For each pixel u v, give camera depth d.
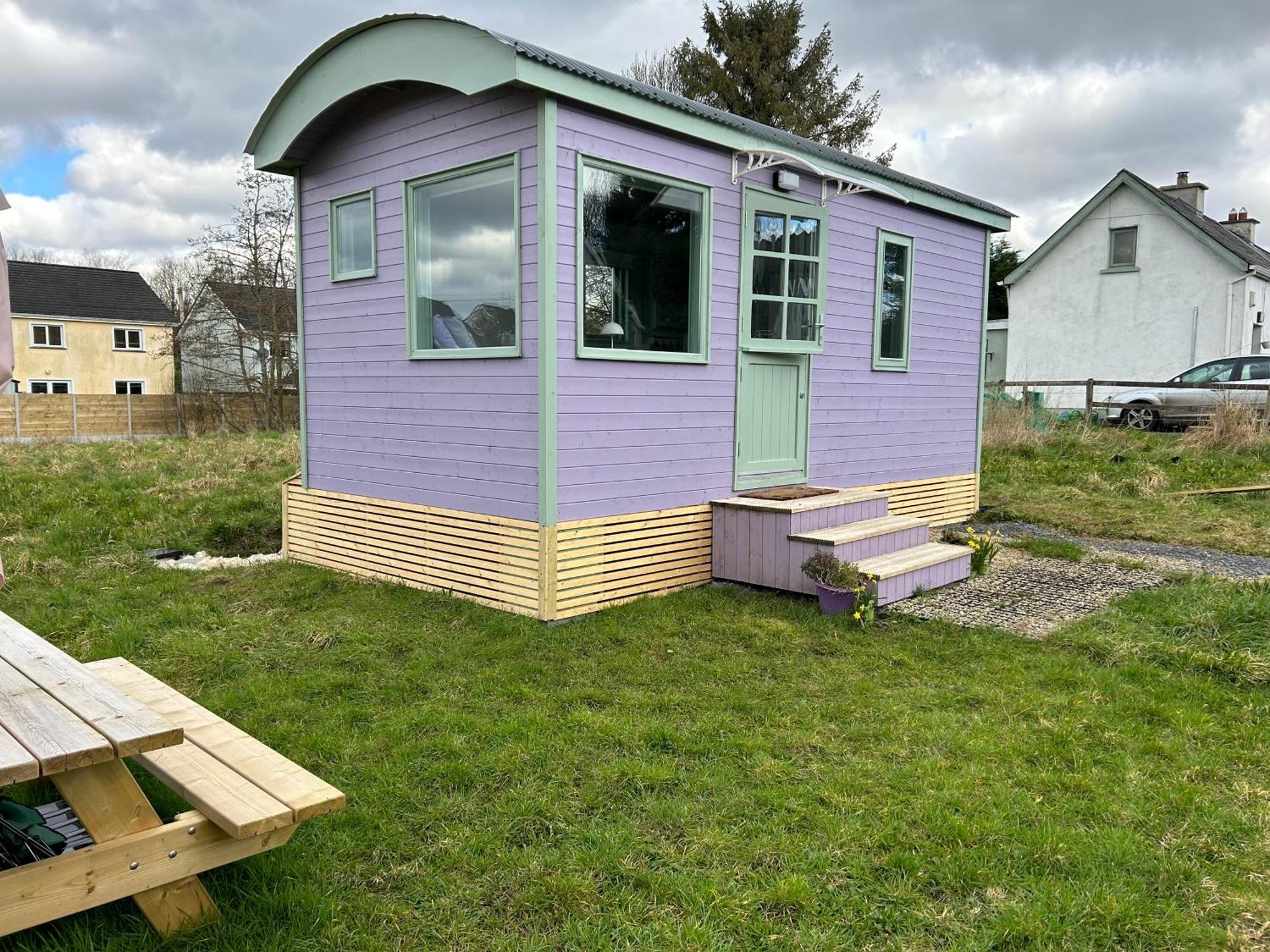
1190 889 2.41
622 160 5.09
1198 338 19.56
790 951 2.13
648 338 5.43
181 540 7.25
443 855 2.52
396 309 5.82
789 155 5.73
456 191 5.35
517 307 4.93
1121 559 6.86
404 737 3.33
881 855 2.54
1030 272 22.20
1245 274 18.84
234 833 1.95
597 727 3.42
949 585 6.00
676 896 2.34
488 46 4.54
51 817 2.55
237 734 2.56
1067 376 21.72
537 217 4.75
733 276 5.93
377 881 2.40
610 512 5.21
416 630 4.73
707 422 5.85
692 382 5.71
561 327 4.82
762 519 5.61
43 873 1.85
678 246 5.57
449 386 5.46
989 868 2.47
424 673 4.05
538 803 2.81
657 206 5.40
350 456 6.34
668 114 5.23
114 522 7.75
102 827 1.97
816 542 5.32
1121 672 4.20
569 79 4.64
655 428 5.47
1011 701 3.80
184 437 20.59
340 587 5.77
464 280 5.34
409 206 5.65
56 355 28.97
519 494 5.02
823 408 6.86
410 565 5.85
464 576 5.45
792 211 6.30
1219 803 2.91
